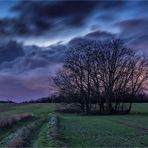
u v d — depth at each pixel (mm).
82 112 93625
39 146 21422
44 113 90438
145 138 28016
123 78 91062
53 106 121312
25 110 105250
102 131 34031
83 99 93000
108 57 90688
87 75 91875
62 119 58500
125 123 47875
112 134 31078
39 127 37812
